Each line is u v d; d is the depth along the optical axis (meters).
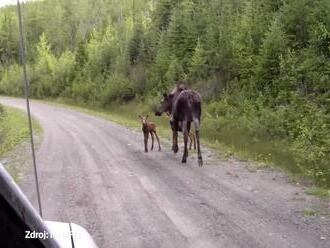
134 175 10.42
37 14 68.00
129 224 6.81
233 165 11.41
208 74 26.02
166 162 12.13
